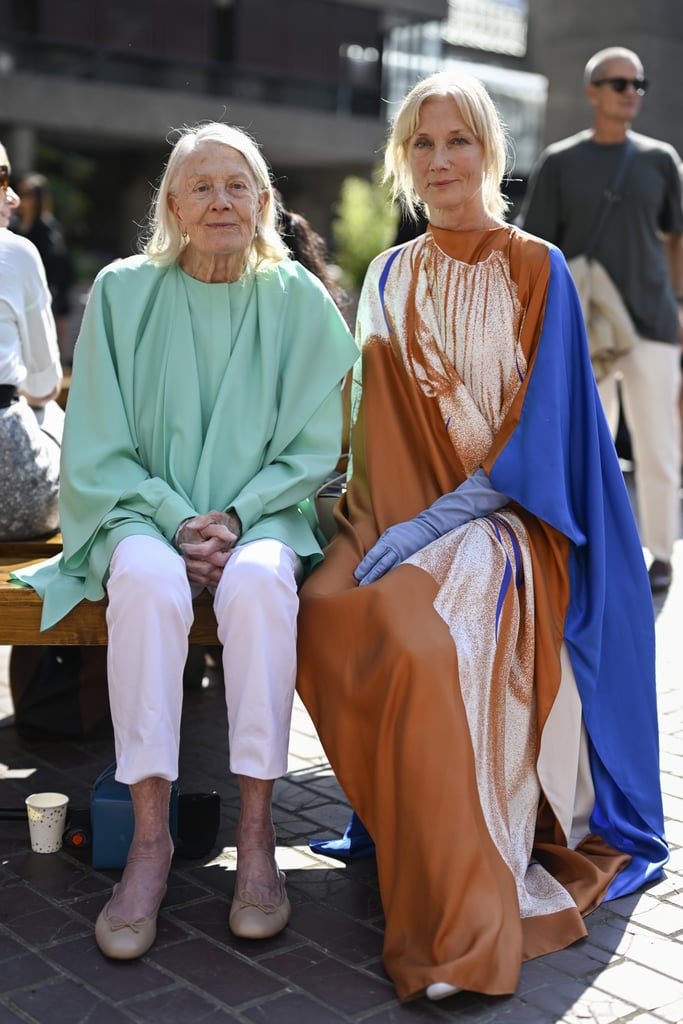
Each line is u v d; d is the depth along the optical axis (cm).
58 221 3547
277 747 334
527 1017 297
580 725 371
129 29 3170
